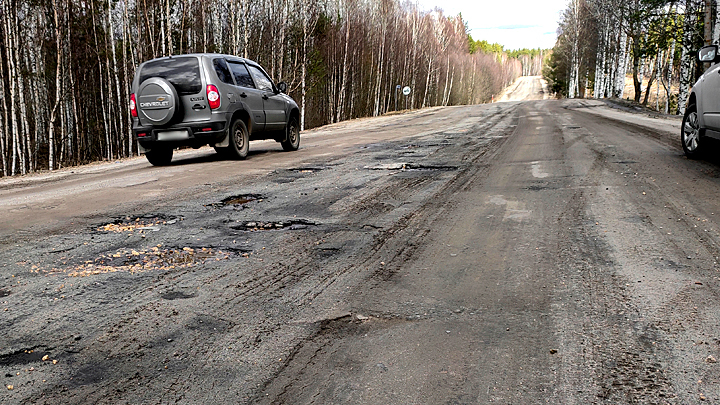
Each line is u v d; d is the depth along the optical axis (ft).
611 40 144.56
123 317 8.59
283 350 7.43
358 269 10.85
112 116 100.83
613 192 17.17
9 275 10.71
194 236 13.55
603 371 6.66
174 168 27.71
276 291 9.70
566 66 230.27
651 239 12.12
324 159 29.25
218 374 6.80
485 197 17.31
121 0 85.56
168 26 75.87
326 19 121.39
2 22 75.92
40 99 89.71
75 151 95.96
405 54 184.75
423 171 23.22
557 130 42.06
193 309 8.90
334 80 136.56
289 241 12.98
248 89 31.48
